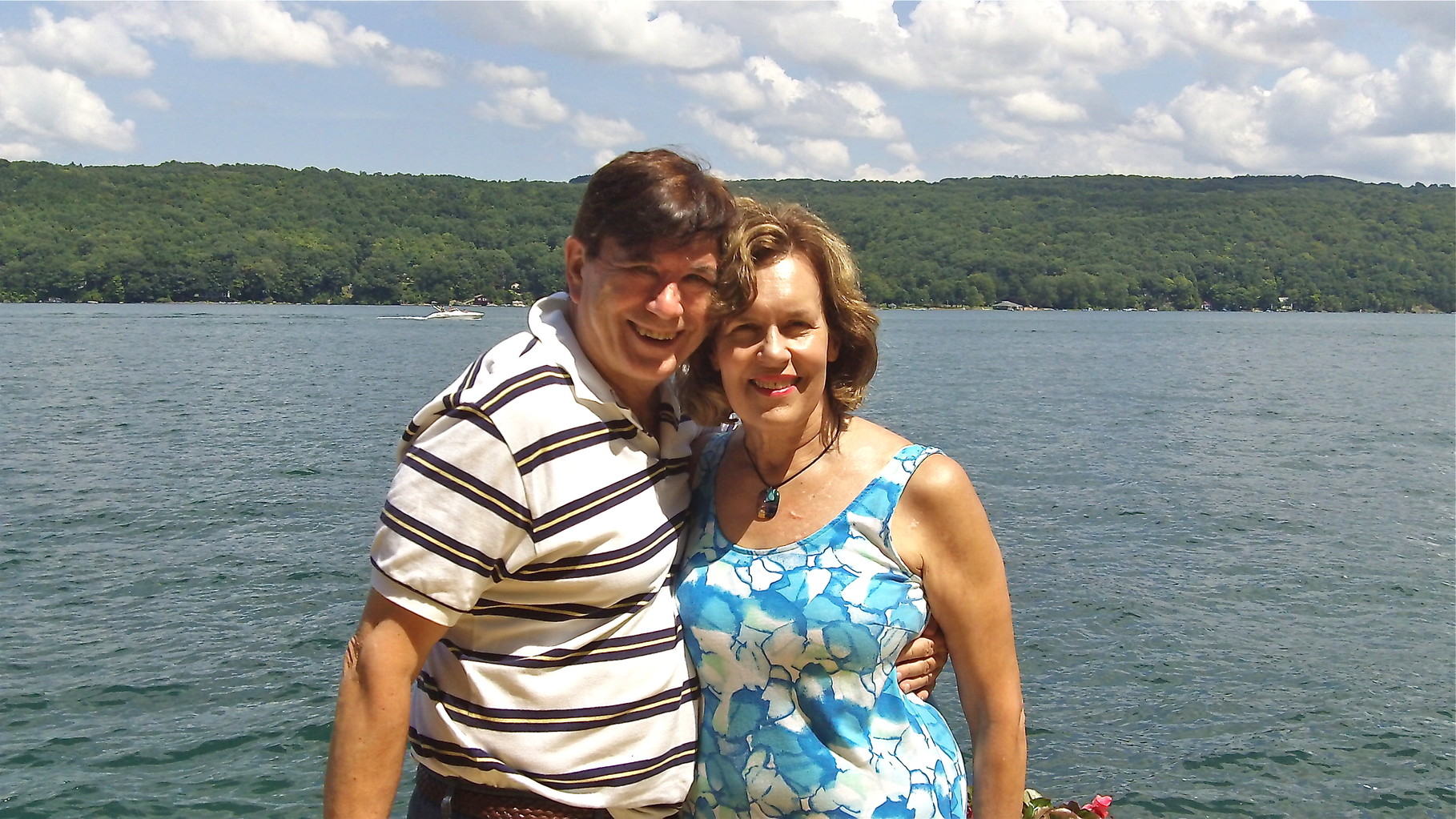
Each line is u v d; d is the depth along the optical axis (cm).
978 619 280
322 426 2494
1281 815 731
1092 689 917
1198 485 1830
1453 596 1191
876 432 289
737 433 304
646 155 269
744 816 280
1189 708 882
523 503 254
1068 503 1655
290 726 824
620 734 268
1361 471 2033
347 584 1162
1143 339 7806
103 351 5150
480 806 267
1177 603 1143
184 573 1205
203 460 1986
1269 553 1360
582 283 270
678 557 290
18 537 1370
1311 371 4891
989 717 283
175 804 722
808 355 273
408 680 256
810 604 270
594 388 267
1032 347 6631
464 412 252
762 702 276
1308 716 870
